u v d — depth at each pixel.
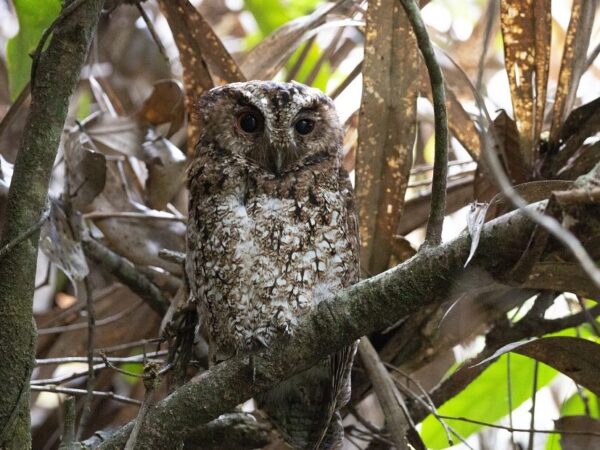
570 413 7.33
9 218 4.56
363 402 8.19
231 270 5.97
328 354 4.93
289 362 4.91
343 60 8.95
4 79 8.39
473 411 7.16
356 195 6.46
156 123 7.10
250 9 9.41
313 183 6.14
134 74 8.91
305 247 5.96
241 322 5.97
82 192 6.67
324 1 9.31
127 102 8.83
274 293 5.91
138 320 7.84
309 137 6.36
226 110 6.43
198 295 6.13
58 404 7.28
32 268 4.57
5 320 4.50
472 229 4.26
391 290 4.54
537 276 5.03
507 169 6.46
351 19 7.53
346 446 7.98
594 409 7.29
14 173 4.61
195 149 6.57
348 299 4.69
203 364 7.03
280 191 6.09
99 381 7.70
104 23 8.82
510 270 4.32
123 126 7.04
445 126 4.40
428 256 4.43
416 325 6.61
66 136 6.91
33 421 7.93
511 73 6.39
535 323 6.51
